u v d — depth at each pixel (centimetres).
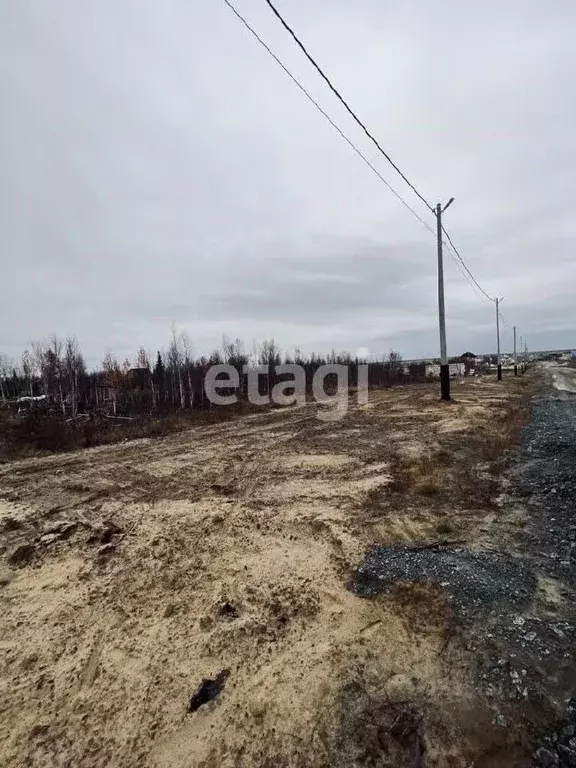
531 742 227
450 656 293
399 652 303
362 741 238
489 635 307
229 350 3916
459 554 437
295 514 590
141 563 468
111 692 288
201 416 1681
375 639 319
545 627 312
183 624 356
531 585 371
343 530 526
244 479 779
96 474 852
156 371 3400
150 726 259
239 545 501
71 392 2544
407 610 348
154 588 415
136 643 335
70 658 322
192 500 671
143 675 301
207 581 423
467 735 234
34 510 651
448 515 555
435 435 1084
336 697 269
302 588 399
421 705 256
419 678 277
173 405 2350
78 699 283
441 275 1817
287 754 235
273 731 250
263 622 352
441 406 1711
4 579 448
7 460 1020
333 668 294
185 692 283
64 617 375
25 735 257
